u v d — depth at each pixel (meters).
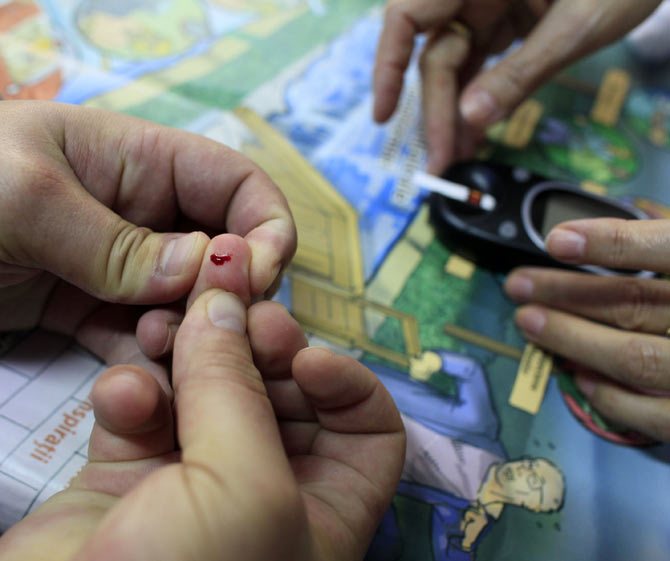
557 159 0.26
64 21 0.27
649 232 0.18
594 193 0.24
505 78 0.23
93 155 0.17
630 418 0.19
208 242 0.16
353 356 0.20
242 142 0.24
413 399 0.20
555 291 0.21
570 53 0.23
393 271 0.22
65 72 0.25
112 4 0.28
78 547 0.12
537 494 0.18
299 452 0.17
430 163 0.25
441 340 0.21
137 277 0.16
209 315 0.15
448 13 0.24
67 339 0.19
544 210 0.23
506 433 0.19
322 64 0.28
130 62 0.26
